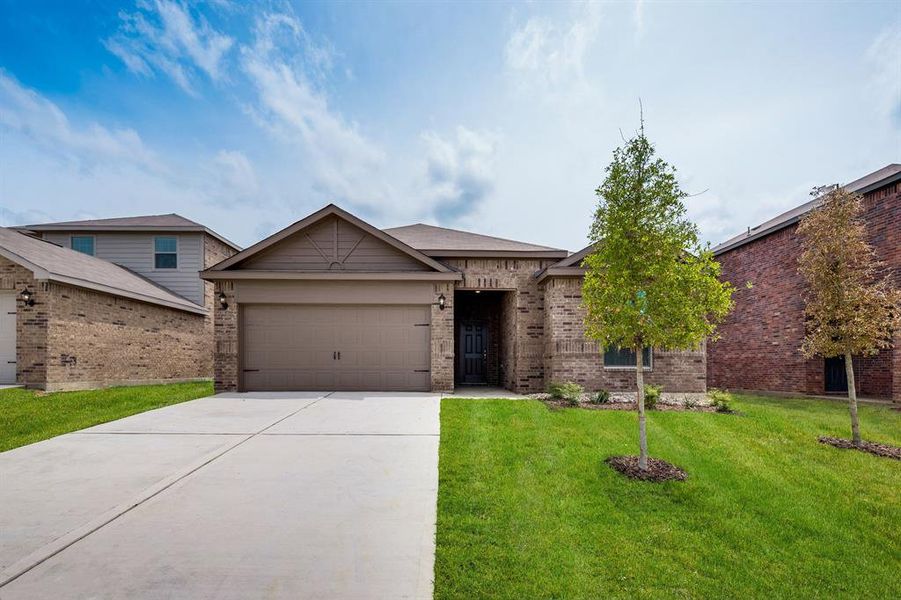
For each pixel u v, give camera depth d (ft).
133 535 11.39
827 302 21.44
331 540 11.27
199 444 19.66
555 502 14.14
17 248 35.83
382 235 35.58
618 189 17.39
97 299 38.91
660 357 34.55
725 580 10.64
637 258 16.75
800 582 10.75
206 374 56.54
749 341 47.52
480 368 46.06
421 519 12.56
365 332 35.55
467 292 45.68
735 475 16.62
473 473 16.07
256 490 14.46
